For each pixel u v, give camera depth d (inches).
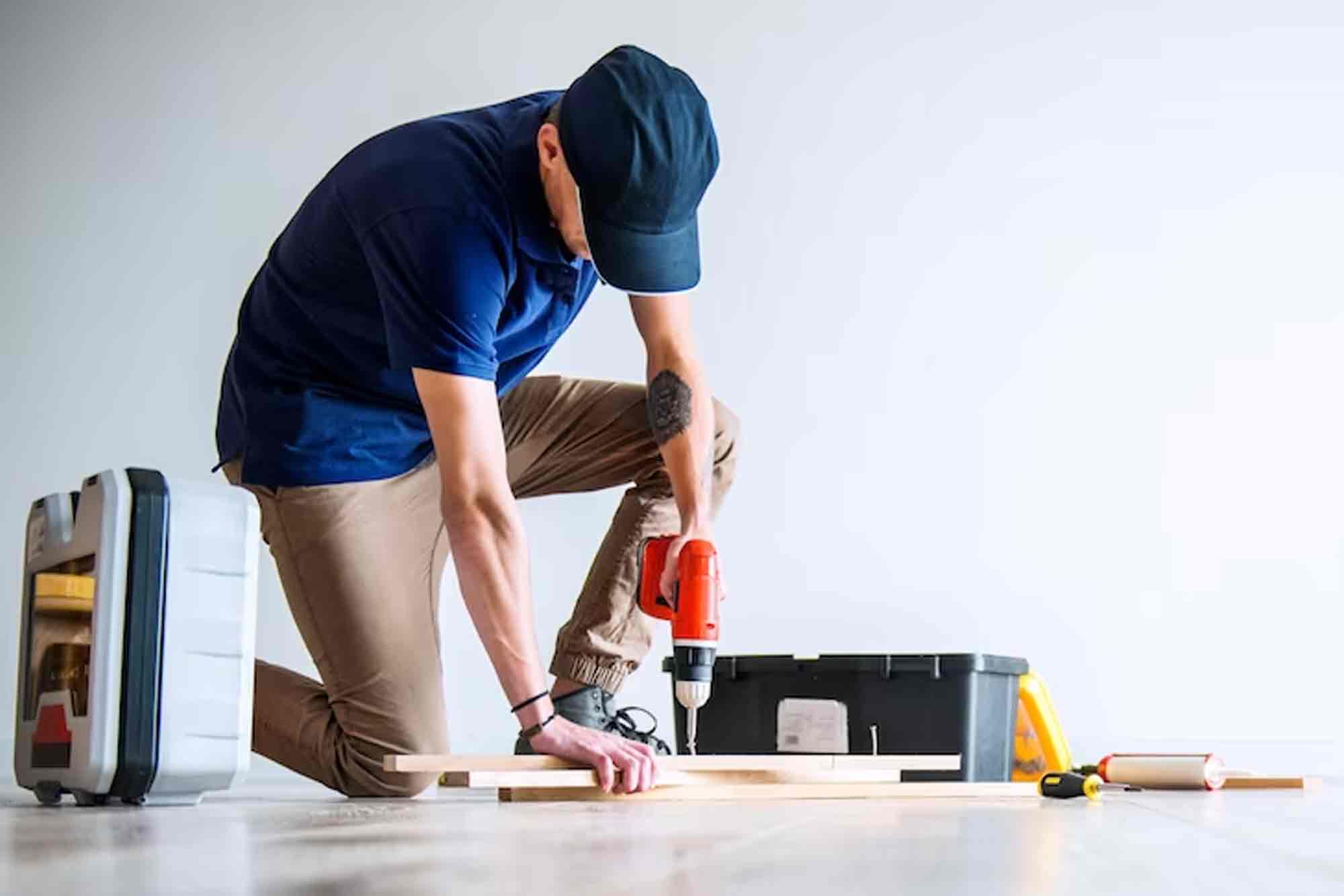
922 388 188.7
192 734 80.2
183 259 209.0
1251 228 187.6
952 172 192.1
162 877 39.7
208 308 207.9
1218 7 191.3
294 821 66.3
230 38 210.8
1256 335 185.8
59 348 210.1
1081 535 184.9
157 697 79.0
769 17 196.4
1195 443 184.9
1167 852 49.8
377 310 92.9
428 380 79.4
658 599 94.1
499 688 187.0
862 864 43.4
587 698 105.3
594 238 78.6
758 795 85.9
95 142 212.8
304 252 93.7
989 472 186.7
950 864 44.0
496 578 79.6
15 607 206.4
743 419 189.9
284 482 96.9
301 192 207.5
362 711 97.7
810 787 87.1
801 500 188.1
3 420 209.9
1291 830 63.1
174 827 62.6
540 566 189.9
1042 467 186.2
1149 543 183.9
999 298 189.3
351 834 56.9
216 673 81.4
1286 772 178.4
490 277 80.8
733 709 116.3
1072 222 189.8
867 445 188.4
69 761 79.7
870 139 193.3
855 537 187.0
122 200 211.2
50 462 208.2
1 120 215.5
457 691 187.0
